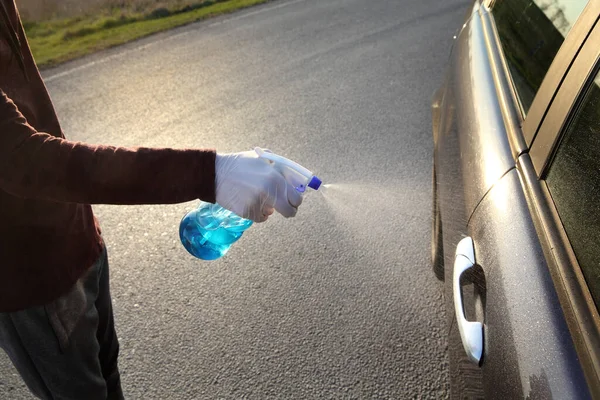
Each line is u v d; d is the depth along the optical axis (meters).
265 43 7.29
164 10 9.18
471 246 1.62
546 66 1.80
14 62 1.23
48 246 1.32
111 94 5.68
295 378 2.52
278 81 5.94
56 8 8.91
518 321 1.26
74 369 1.50
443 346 2.67
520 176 1.58
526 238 1.39
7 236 1.25
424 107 5.18
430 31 7.52
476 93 2.21
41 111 1.35
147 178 0.99
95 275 1.55
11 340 1.38
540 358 1.15
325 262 3.21
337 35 7.52
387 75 6.00
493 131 1.88
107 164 0.98
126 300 2.97
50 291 1.34
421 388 2.46
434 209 2.91
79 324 1.47
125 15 8.89
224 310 2.89
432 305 2.90
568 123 1.46
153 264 3.23
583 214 1.27
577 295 1.18
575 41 1.57
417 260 3.21
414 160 4.27
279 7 9.27
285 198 1.06
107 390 1.82
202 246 1.59
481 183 1.74
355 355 2.62
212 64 6.54
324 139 4.63
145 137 4.77
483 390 1.34
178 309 2.91
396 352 2.63
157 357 2.63
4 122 0.97
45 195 0.99
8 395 2.41
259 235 3.44
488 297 1.42
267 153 1.12
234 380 2.51
